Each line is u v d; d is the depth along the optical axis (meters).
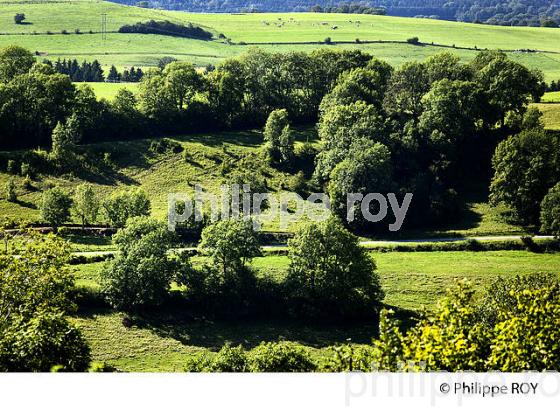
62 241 41.72
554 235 86.88
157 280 71.44
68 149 107.62
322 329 69.88
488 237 90.69
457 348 27.33
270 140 112.00
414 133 109.94
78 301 71.00
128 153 111.50
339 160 102.81
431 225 96.62
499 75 114.31
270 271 77.19
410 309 71.88
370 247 87.31
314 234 73.44
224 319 71.56
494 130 114.19
